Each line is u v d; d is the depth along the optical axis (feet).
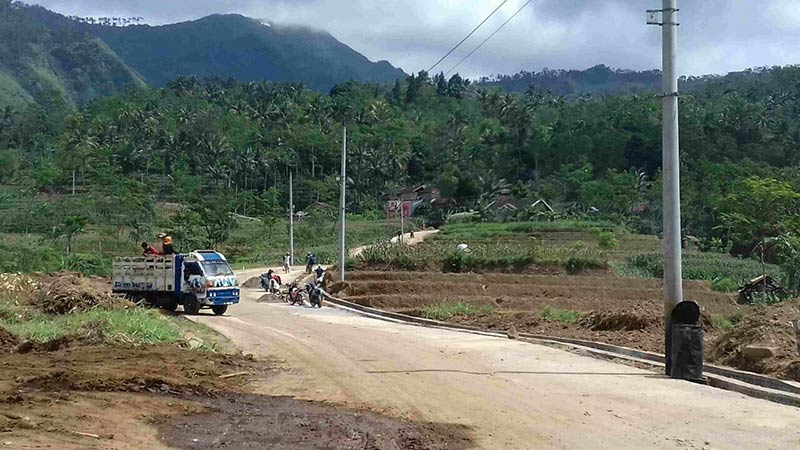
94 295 84.99
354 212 355.77
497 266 164.66
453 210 353.10
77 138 376.07
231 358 57.16
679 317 52.24
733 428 36.40
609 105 461.37
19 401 36.70
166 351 57.67
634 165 394.93
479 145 414.62
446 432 34.78
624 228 280.31
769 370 49.83
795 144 371.35
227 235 268.82
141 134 383.24
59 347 59.06
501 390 46.19
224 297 101.91
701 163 329.93
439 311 105.81
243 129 415.23
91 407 36.63
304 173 389.60
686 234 288.51
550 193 346.33
